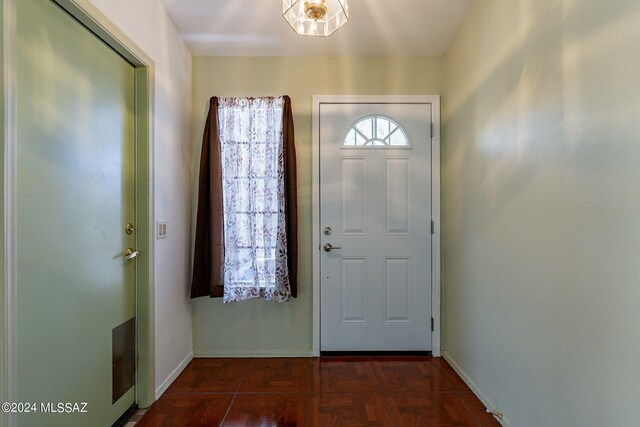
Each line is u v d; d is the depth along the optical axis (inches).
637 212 35.7
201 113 94.3
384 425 64.0
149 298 69.7
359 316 95.4
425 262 95.6
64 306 50.1
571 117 45.2
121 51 62.3
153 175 71.0
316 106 95.5
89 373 55.5
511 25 59.9
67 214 50.6
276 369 87.0
